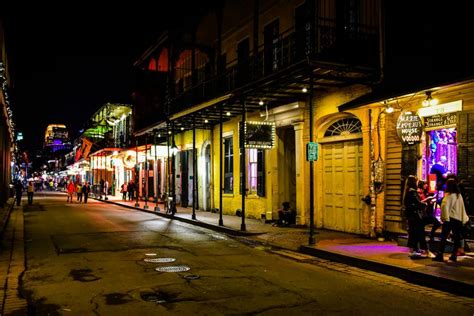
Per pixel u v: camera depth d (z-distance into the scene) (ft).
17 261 32.48
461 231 30.68
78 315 19.71
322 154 50.06
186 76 87.40
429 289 24.86
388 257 31.48
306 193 51.44
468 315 20.01
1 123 81.46
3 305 21.24
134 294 23.18
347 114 45.83
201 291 23.84
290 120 53.31
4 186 92.89
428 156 36.88
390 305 21.53
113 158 113.19
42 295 23.03
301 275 28.25
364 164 42.47
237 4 61.05
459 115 33.01
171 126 75.05
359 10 44.19
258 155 59.77
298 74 40.37
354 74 41.32
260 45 56.65
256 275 28.04
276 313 20.07
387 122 40.68
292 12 54.29
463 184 32.48
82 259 33.17
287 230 48.75
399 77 38.52
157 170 109.50
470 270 26.94
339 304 21.63
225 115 64.39
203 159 79.05
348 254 32.76
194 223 58.80
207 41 78.28
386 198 40.57
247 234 46.80
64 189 254.27
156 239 44.45
